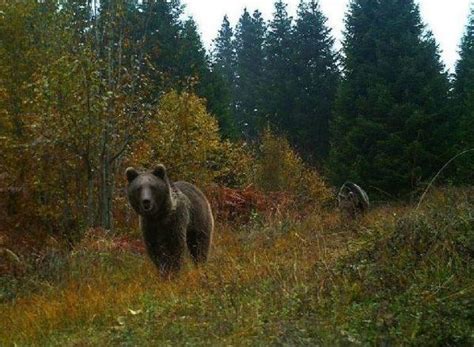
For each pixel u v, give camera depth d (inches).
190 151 759.1
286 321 248.7
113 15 623.5
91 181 597.0
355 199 575.5
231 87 2418.8
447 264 274.7
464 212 324.8
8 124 648.4
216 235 593.6
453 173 1044.5
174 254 388.8
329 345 218.5
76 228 627.8
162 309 294.5
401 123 1161.4
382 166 1103.6
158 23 1288.1
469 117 1141.7
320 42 2023.9
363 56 1354.6
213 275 341.4
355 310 251.1
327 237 431.8
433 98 1154.7
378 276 278.1
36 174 621.3
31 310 361.4
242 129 2196.1
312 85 1962.4
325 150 1897.1
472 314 233.5
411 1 1350.9
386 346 218.2
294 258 362.3
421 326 227.3
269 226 571.2
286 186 1067.3
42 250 522.9
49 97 569.0
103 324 308.8
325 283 284.5
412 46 1250.0
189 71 1413.6
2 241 535.2
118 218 661.3
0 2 671.1
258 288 305.1
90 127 577.6
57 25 664.4
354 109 1333.7
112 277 436.5
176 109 767.1
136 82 655.8
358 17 1364.4
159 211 378.9
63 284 431.5
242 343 233.0
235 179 1081.4
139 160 701.3
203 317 275.0
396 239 304.2
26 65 664.4
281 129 1936.5
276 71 2052.2
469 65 1691.7
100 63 603.8
